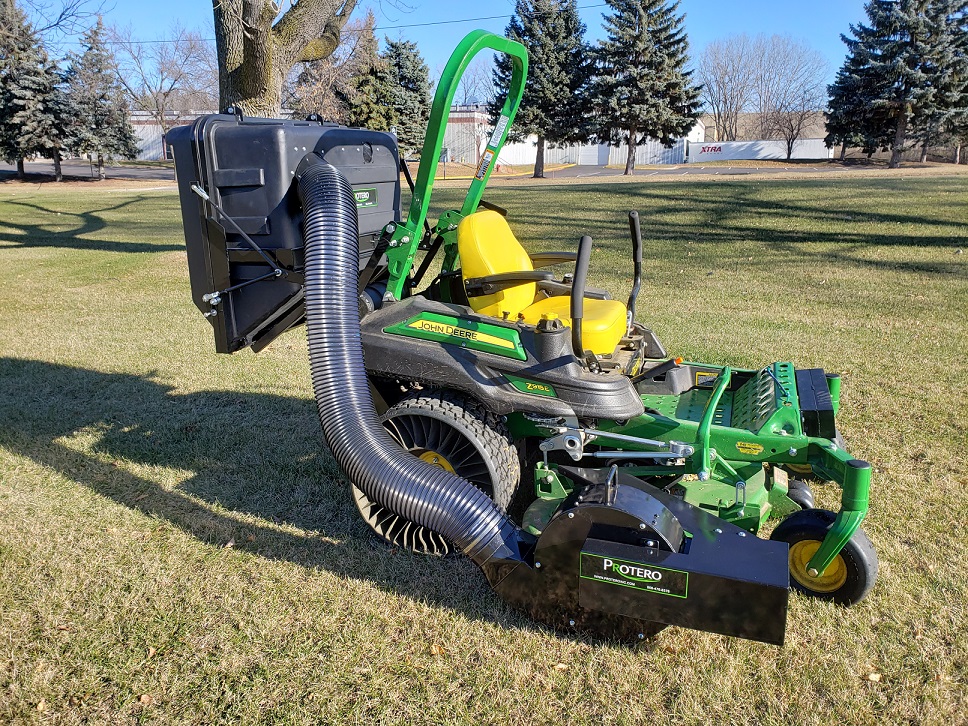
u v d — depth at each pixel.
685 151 57.03
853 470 2.97
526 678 2.81
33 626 3.14
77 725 2.63
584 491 2.88
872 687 2.73
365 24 35.97
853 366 6.33
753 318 8.06
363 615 3.20
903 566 3.46
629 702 2.69
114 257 12.89
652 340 4.39
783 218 14.88
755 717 2.62
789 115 56.44
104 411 5.61
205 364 6.75
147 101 44.94
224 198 3.61
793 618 3.10
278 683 2.82
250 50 9.95
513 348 3.40
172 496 4.28
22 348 7.28
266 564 3.59
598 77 36.91
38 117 35.25
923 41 35.62
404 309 3.61
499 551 2.99
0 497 4.26
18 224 18.25
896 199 16.53
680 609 2.64
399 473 3.17
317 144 3.68
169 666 2.91
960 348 6.76
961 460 4.54
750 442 3.39
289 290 3.69
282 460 4.74
